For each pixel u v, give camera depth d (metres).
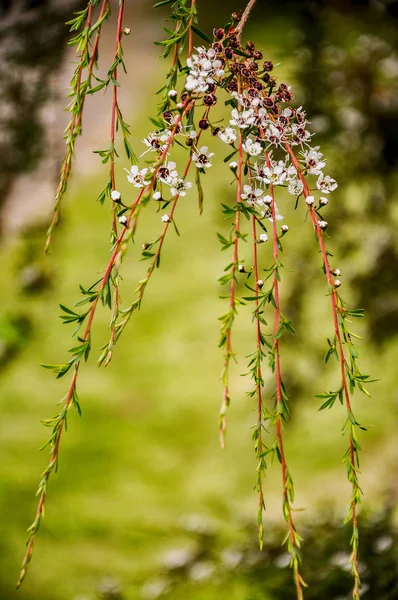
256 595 2.58
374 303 3.25
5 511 5.16
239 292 3.86
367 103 3.21
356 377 0.94
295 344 3.35
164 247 7.59
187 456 5.71
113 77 1.00
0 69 2.15
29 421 5.93
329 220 3.34
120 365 6.53
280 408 0.92
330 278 0.97
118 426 5.98
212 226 7.55
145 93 8.84
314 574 2.51
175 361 6.55
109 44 6.44
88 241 7.44
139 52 9.56
